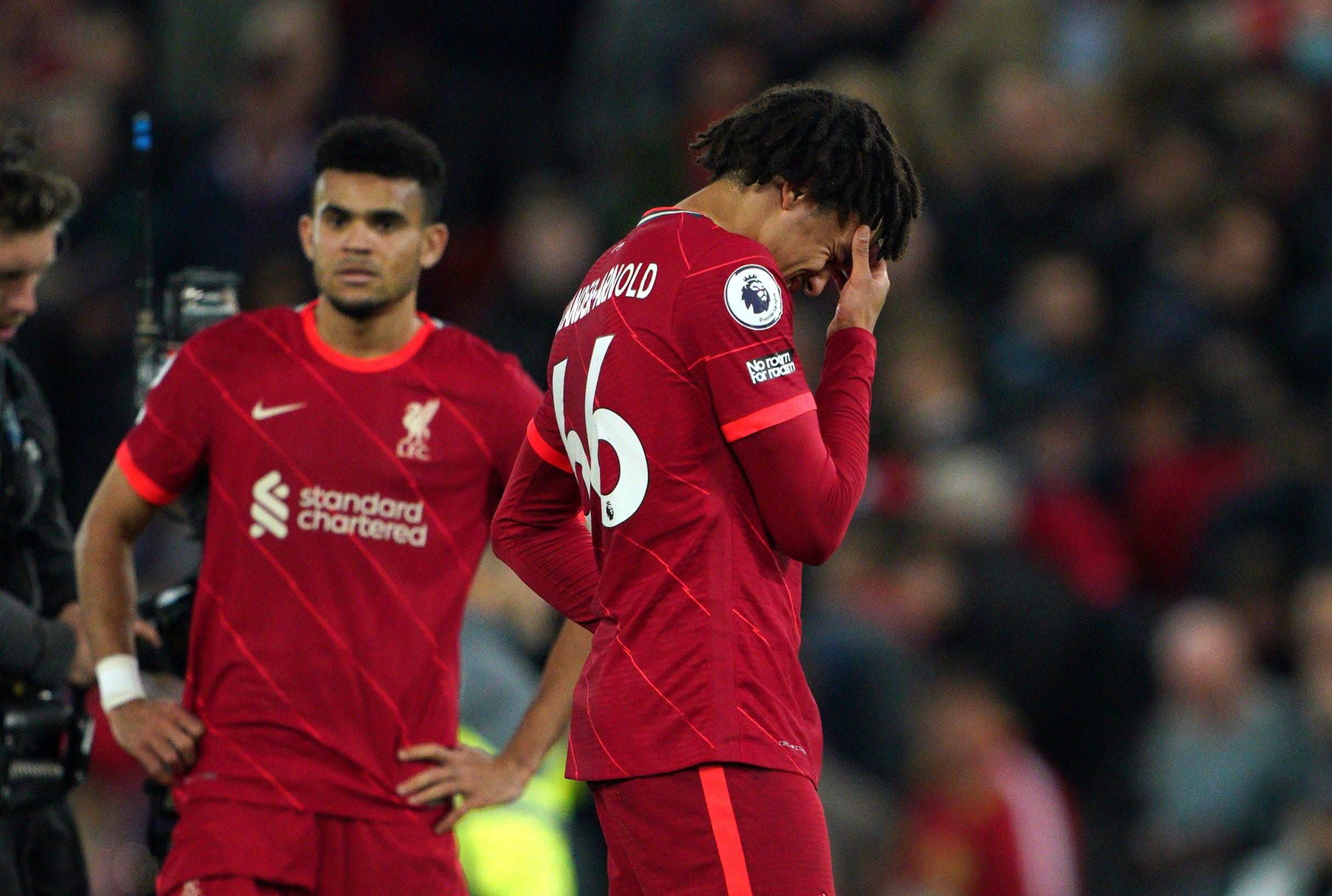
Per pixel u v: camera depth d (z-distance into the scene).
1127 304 33.12
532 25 40.06
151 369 16.03
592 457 12.02
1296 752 26.20
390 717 14.61
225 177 35.50
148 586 28.23
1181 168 34.25
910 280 33.34
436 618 14.80
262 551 14.62
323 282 14.71
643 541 11.71
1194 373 31.16
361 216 14.66
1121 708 27.86
